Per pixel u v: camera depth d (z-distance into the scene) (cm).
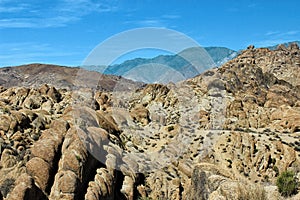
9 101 4388
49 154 2947
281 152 4050
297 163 3934
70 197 2770
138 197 3167
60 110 4138
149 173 3316
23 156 3039
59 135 3091
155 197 3194
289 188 2578
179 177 3350
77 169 2886
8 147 3083
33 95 4359
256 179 3684
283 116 5081
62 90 4803
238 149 3919
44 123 3634
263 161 3903
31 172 2855
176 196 3219
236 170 3691
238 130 4391
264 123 5006
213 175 3000
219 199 2266
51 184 2875
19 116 3469
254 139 4178
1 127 3316
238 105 5091
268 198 2233
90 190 2873
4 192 2739
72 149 2958
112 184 3031
